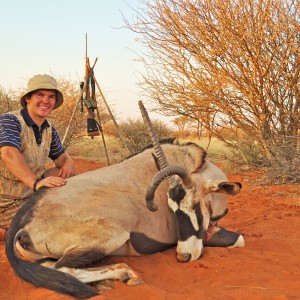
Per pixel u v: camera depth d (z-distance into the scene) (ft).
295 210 14.19
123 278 7.62
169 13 19.56
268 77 19.31
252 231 11.60
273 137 20.20
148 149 9.46
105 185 8.43
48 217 7.86
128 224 8.25
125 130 29.71
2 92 24.09
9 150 8.71
